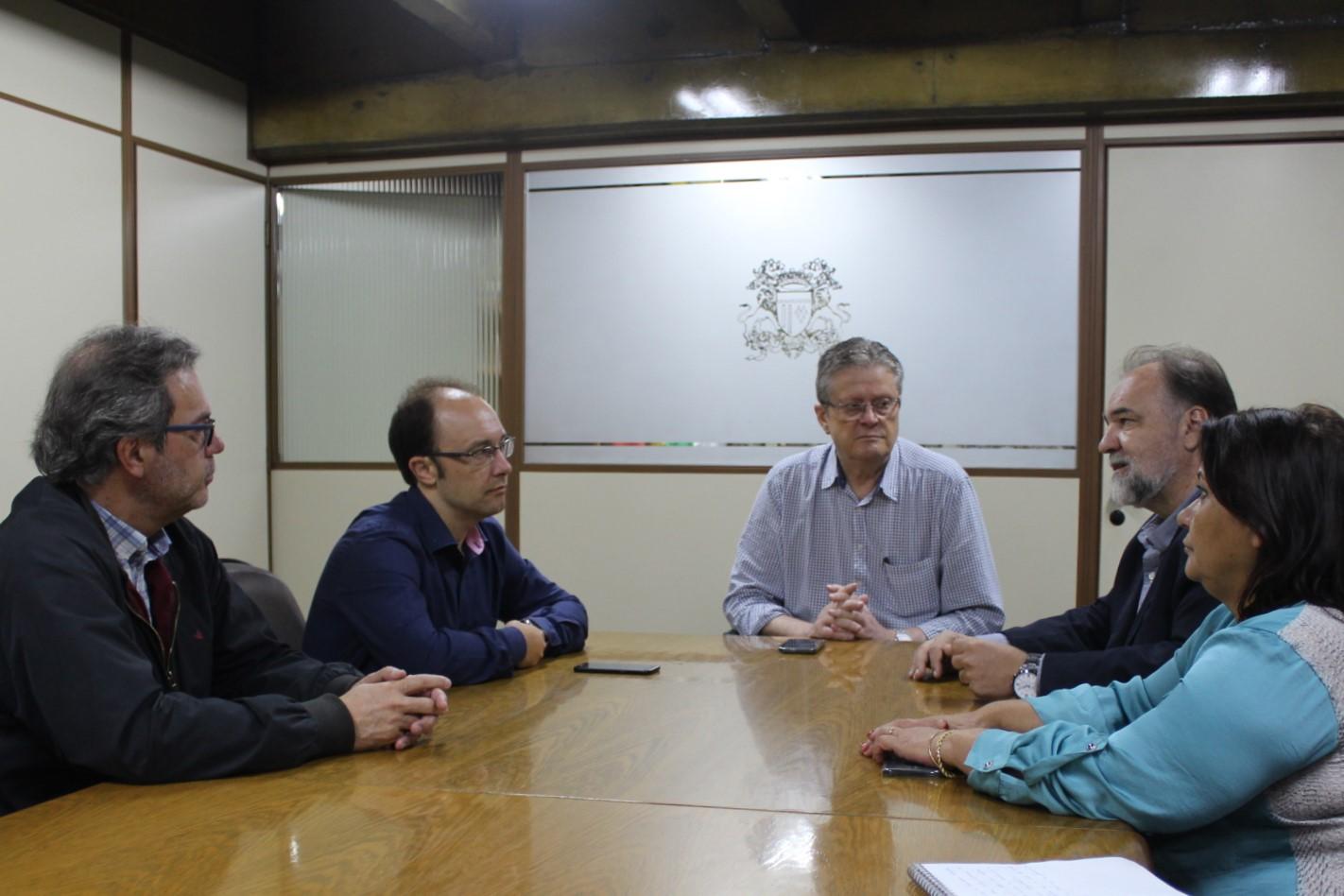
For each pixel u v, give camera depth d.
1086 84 3.97
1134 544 2.21
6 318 3.59
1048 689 1.79
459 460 2.15
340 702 1.51
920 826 1.20
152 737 1.36
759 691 1.90
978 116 4.10
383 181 4.70
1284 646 1.18
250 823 1.21
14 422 3.62
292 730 1.43
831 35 4.18
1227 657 1.20
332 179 4.73
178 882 1.03
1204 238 3.98
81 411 1.55
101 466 1.57
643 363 4.44
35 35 3.69
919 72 4.11
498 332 4.59
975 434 4.15
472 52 4.42
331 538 4.77
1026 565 4.11
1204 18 3.89
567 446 4.51
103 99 3.96
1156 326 4.02
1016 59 4.03
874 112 4.14
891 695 1.86
